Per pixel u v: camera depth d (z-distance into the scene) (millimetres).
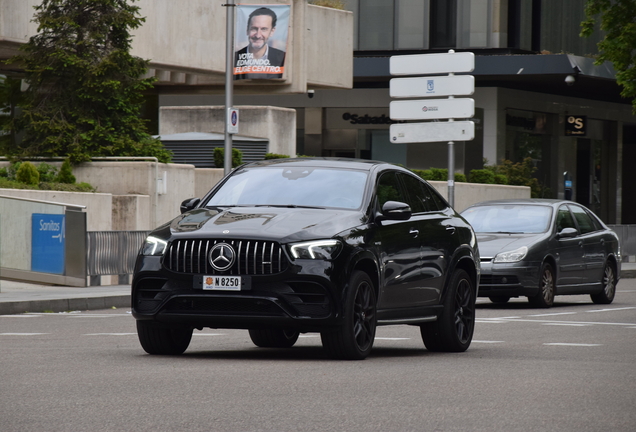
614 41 74000
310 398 17156
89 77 65250
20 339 28656
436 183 83750
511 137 110812
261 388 18203
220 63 84062
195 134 82375
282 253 21859
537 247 43375
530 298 43562
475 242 28297
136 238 52938
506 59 100875
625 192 135750
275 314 21719
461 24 106938
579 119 117750
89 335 30141
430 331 26328
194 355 24094
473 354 25688
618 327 34375
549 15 110000
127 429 14242
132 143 66688
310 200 24328
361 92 110688
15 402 16500
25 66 66438
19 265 50625
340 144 111562
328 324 21984
